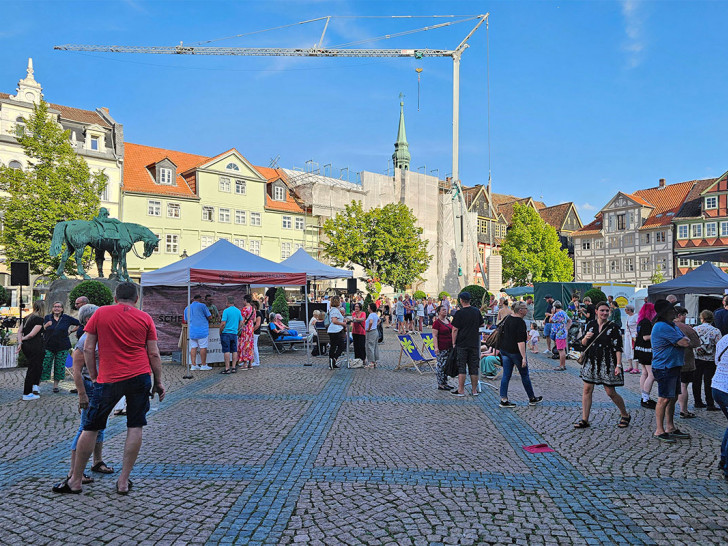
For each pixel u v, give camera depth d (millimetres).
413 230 49188
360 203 48406
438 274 63219
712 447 6801
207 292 18031
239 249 16734
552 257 60812
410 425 7926
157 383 5297
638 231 64125
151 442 6914
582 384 11914
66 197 29812
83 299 8914
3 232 29125
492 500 4977
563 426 7922
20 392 10656
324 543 4102
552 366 15023
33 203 28953
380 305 34156
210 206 45500
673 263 59562
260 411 8836
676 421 8281
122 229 21234
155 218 42781
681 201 62750
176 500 4926
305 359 16500
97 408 4980
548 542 4137
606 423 8117
